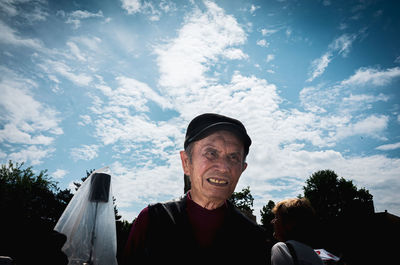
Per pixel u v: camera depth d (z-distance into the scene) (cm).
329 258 980
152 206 115
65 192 1792
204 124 112
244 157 121
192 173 114
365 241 1914
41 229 256
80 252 248
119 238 1314
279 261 176
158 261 98
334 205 3800
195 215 113
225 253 107
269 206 3722
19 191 1600
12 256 461
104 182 309
